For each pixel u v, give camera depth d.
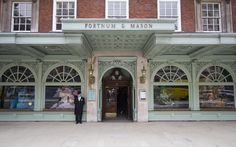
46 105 14.64
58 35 11.08
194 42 11.30
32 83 14.59
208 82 14.87
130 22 10.43
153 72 14.75
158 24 10.45
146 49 13.17
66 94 14.73
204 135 10.21
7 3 14.55
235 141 9.06
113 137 9.78
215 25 14.90
